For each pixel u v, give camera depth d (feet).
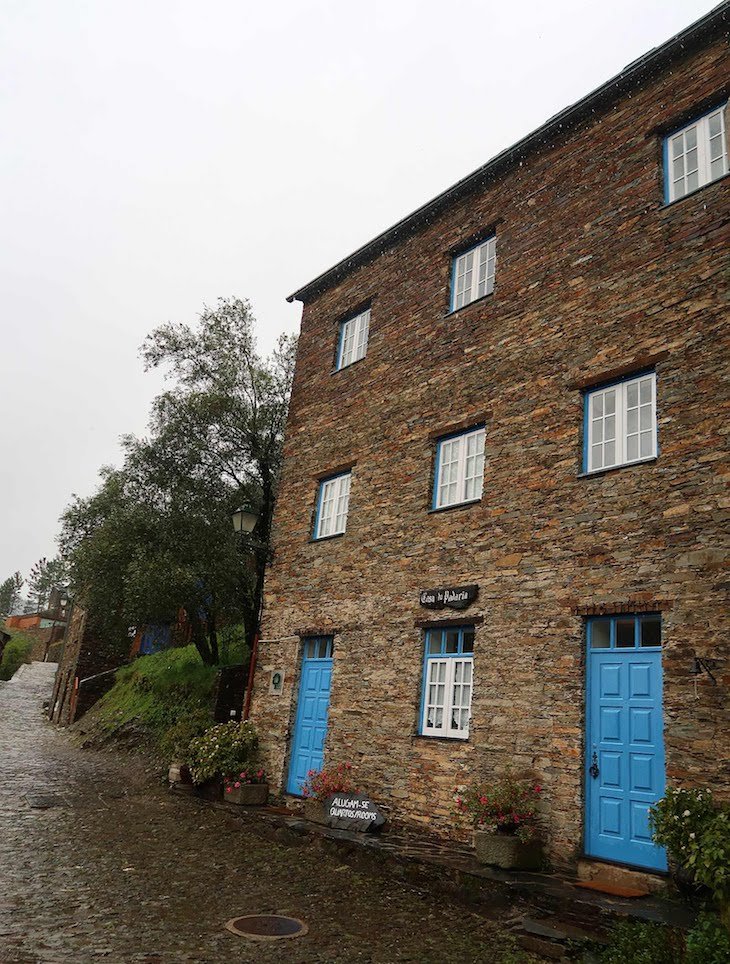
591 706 27.43
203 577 58.39
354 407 45.32
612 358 30.83
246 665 61.11
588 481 30.01
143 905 23.00
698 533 25.72
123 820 37.63
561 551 30.09
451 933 21.67
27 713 108.88
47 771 54.85
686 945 17.53
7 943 18.48
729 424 25.90
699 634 24.67
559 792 27.04
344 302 49.67
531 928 21.34
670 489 27.02
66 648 111.86
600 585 28.22
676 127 31.86
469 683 32.73
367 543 40.68
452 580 34.71
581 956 19.52
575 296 33.32
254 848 32.27
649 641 26.48
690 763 23.68
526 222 37.24
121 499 64.39
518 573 31.55
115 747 65.57
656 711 25.45
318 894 25.44
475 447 36.68
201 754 42.83
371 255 48.06
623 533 28.09
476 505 34.71
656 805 22.50
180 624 93.35
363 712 37.24
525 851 25.79
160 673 75.15
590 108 35.17
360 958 19.29
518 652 30.40
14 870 26.27
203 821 37.99
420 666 35.06
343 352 49.21
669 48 31.76
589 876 24.95
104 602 67.21
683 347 28.25
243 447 64.44
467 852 28.43
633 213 32.01
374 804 32.73
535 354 34.32
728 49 30.32
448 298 41.16
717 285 27.84
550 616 29.60
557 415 32.32
